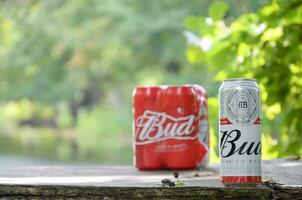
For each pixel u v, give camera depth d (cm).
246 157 171
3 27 1636
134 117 216
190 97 212
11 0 1592
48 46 1556
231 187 169
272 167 221
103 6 1432
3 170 212
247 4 456
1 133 2217
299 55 369
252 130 171
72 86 1600
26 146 1577
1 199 168
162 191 167
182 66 1466
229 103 172
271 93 369
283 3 365
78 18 1510
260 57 378
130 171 212
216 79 385
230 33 381
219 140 174
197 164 212
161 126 212
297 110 365
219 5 398
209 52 383
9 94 1606
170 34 1391
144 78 1616
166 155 211
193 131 212
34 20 1555
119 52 1545
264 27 376
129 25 1398
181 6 1377
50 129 2383
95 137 1895
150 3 1404
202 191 168
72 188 168
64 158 1212
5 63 1587
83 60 1554
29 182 175
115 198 168
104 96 1992
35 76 1591
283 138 394
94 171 211
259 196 168
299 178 190
